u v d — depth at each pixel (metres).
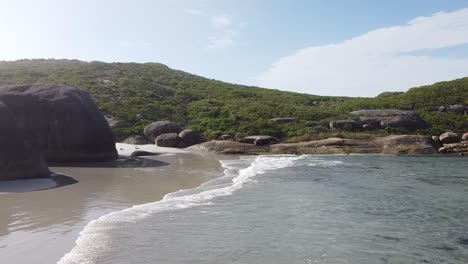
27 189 13.00
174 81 61.09
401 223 10.38
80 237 8.16
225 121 41.28
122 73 60.69
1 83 48.38
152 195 12.86
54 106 21.11
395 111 44.44
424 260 7.77
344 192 14.55
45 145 20.67
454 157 31.03
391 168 23.16
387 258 7.80
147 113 41.62
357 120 41.69
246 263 7.18
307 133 38.03
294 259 7.47
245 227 9.42
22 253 7.13
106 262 6.89
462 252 8.26
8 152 14.33
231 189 14.30
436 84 57.34
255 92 59.75
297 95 62.38
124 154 25.84
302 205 12.02
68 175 16.55
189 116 44.16
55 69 59.91
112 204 11.35
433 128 40.84
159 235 8.55
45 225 8.98
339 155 31.86
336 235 9.09
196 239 8.38
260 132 37.81
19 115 20.56
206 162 23.39
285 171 20.00
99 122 22.50
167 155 26.81
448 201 13.36
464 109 46.62
